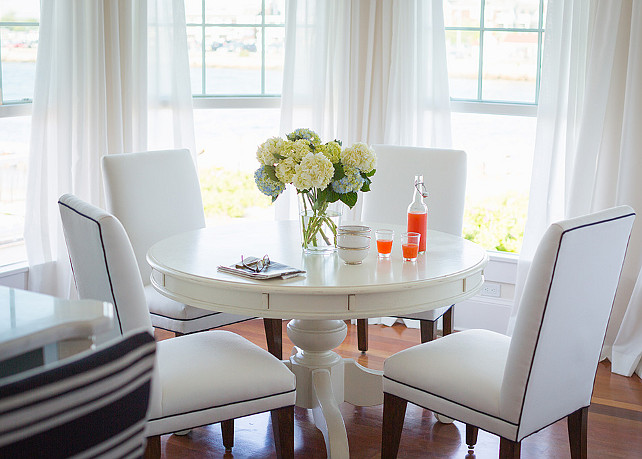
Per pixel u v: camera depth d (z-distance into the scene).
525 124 4.38
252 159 5.21
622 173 3.72
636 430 3.10
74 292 3.99
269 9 4.46
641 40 3.61
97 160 4.01
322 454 2.87
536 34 4.14
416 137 4.28
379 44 4.29
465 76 4.31
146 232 3.37
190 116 4.25
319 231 2.73
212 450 2.90
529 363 2.19
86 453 1.09
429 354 2.53
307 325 2.88
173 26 4.16
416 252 2.66
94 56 3.92
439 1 4.07
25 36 3.91
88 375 1.06
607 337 3.88
